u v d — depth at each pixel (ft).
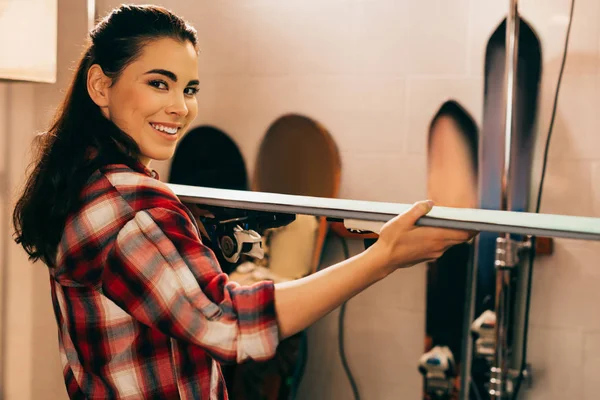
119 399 3.04
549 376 6.49
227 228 3.48
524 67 6.34
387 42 6.78
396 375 6.95
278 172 7.22
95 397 3.11
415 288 6.85
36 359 7.69
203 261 2.74
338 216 3.04
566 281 6.40
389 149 6.84
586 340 6.37
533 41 6.30
